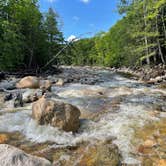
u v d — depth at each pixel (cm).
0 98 966
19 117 734
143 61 3472
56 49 3612
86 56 7656
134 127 648
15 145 546
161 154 494
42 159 386
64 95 1113
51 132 616
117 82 1819
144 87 1477
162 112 800
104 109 841
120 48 4362
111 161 459
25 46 2703
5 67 2162
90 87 1412
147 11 3077
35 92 1067
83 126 664
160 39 2939
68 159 475
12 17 2600
